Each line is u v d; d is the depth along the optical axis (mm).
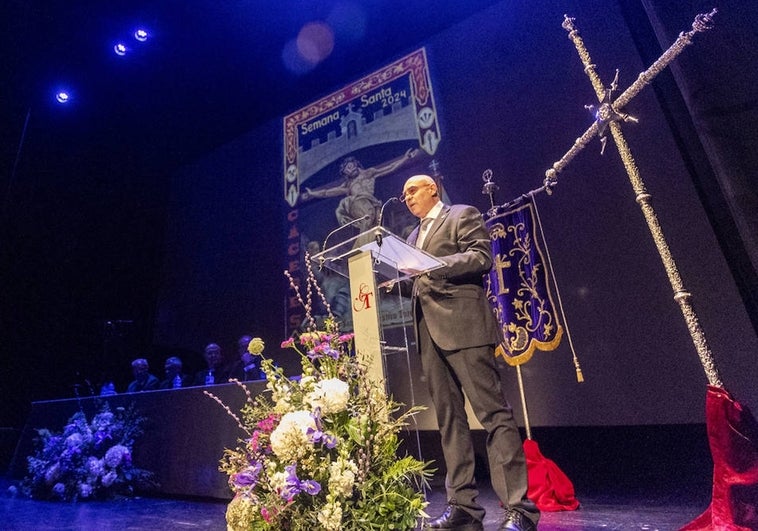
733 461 1395
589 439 3217
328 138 5223
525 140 3873
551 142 3740
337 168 5031
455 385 1761
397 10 4883
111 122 5965
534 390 3258
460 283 1719
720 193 2869
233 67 5727
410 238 1988
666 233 3051
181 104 6090
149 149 6410
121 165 6141
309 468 1266
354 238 1525
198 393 2926
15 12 4812
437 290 1719
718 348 2744
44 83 5324
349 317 4426
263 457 1363
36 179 5309
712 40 2201
